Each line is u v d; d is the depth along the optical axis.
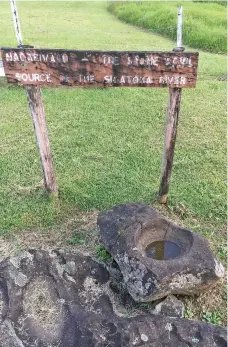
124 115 5.73
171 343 2.50
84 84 3.23
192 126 5.49
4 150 4.78
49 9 14.16
